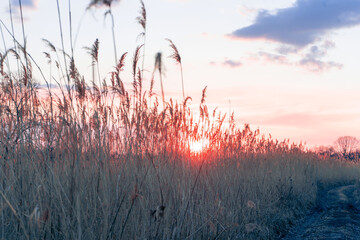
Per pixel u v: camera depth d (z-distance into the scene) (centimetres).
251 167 945
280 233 816
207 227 570
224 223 609
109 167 441
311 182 1442
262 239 722
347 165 2486
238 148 916
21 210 350
